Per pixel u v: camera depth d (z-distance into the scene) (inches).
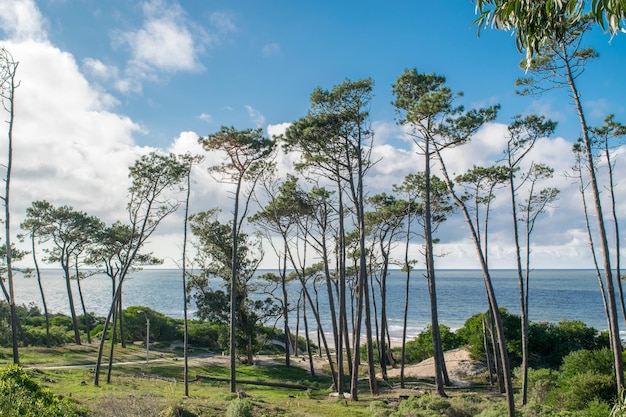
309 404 959.6
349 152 1173.7
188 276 1854.1
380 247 1503.4
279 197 1316.4
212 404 825.5
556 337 1462.8
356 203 1127.0
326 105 1098.7
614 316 752.3
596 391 853.8
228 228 1829.5
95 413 676.7
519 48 300.7
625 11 228.2
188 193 1151.6
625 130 933.8
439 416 780.6
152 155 1186.6
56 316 2623.0
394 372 1627.7
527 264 1048.2
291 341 2571.4
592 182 768.3
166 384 1216.2
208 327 2361.0
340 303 1170.0
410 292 6392.7
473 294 5693.9
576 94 760.3
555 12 281.1
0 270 1726.1
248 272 1856.5
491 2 293.3
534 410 789.2
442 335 1804.9
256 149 1149.7
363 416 829.2
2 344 1701.5
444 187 1222.9
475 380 1402.6
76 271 1988.2
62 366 1382.9
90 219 1893.5
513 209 1032.8
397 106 968.3
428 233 1015.0
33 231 1777.8
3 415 381.1
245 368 1692.9
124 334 2042.3
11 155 1067.3
